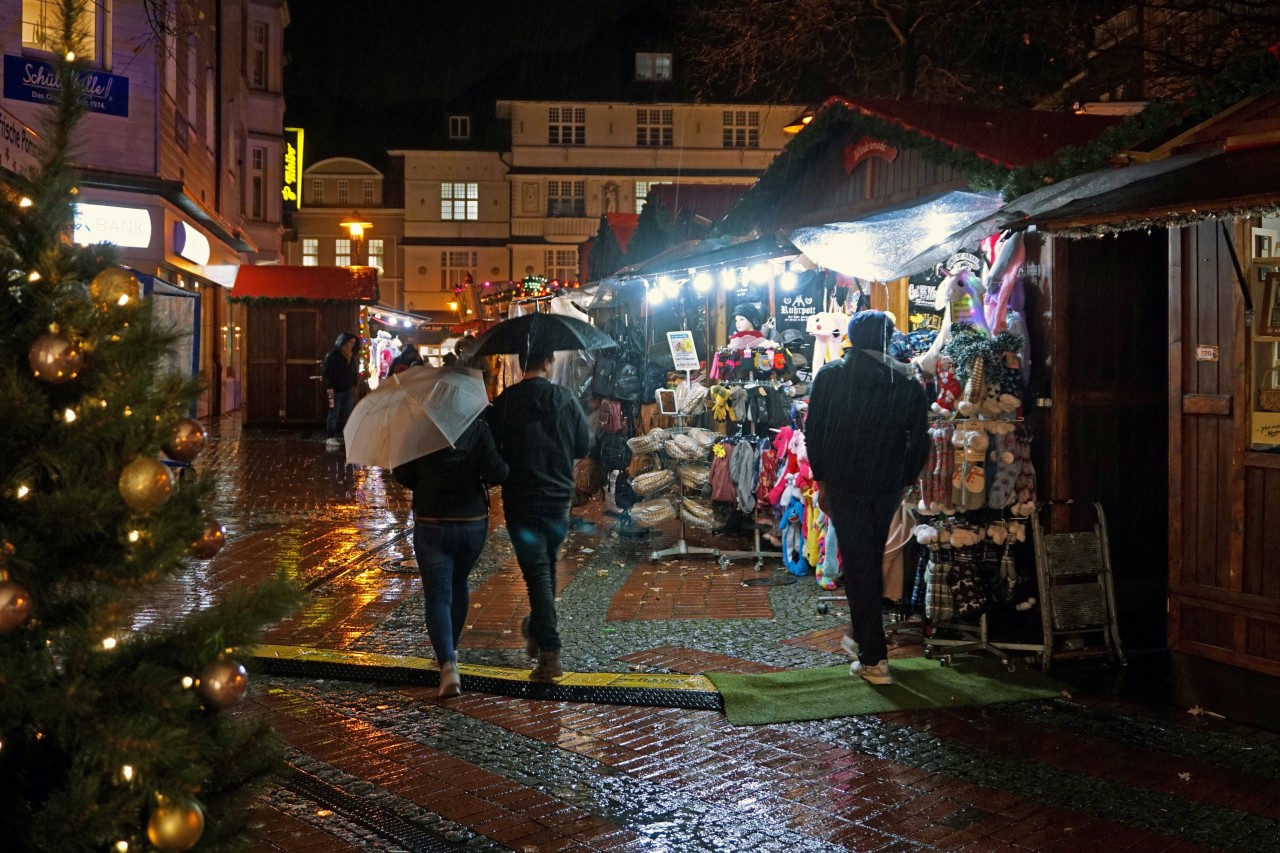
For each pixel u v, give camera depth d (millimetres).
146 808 2463
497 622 7527
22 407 2449
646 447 9570
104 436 2539
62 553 2605
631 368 10805
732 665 6438
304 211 57688
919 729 5355
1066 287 6742
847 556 6066
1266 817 4324
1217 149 5871
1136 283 6973
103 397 2566
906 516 7250
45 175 2697
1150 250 7016
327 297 23922
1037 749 5090
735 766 4891
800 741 5195
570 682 6059
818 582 8398
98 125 17141
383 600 8109
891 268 6844
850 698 5773
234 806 2812
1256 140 5605
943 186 9367
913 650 6781
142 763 2330
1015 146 8328
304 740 5211
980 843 4094
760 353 9523
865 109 9742
